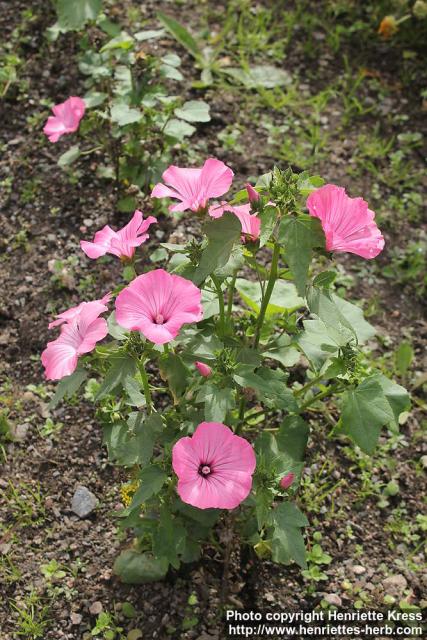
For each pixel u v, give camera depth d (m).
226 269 1.06
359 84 1.74
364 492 1.29
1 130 1.61
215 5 1.82
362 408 1.05
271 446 1.10
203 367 1.00
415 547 1.26
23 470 1.28
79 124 1.51
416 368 1.41
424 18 1.79
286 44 1.78
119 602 1.18
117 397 1.33
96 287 1.44
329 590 1.21
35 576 1.20
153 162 1.51
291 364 1.12
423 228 1.57
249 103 1.67
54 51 1.69
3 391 1.35
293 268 0.96
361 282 1.50
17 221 1.51
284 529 1.04
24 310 1.42
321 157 1.62
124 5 1.78
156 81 1.65
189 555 1.14
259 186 1.03
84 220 1.50
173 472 1.04
